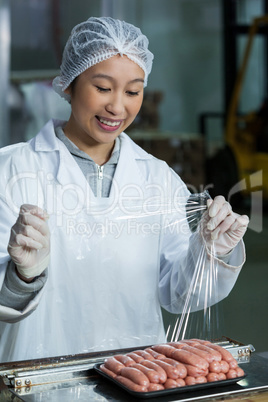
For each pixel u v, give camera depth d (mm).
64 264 1732
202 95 10359
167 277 1838
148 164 1905
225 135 7758
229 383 1335
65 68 1735
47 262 1518
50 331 1724
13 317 1529
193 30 10156
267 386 1335
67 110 5578
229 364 1369
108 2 6664
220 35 10242
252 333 3486
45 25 6383
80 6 6520
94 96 1660
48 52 6367
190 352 1381
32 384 1324
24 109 5531
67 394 1281
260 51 9719
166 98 10219
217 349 1416
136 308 1801
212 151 7777
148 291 1815
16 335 1702
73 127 1817
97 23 1687
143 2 9617
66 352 1742
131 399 1263
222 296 1756
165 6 9867
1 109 5402
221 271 1702
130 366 1357
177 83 10250
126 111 1699
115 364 1361
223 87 10258
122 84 1656
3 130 5379
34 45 6336
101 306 1761
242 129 7691
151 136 7332
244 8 9742
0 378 1349
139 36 1677
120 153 1845
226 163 7188
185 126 10359
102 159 1850
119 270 1775
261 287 4445
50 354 1724
